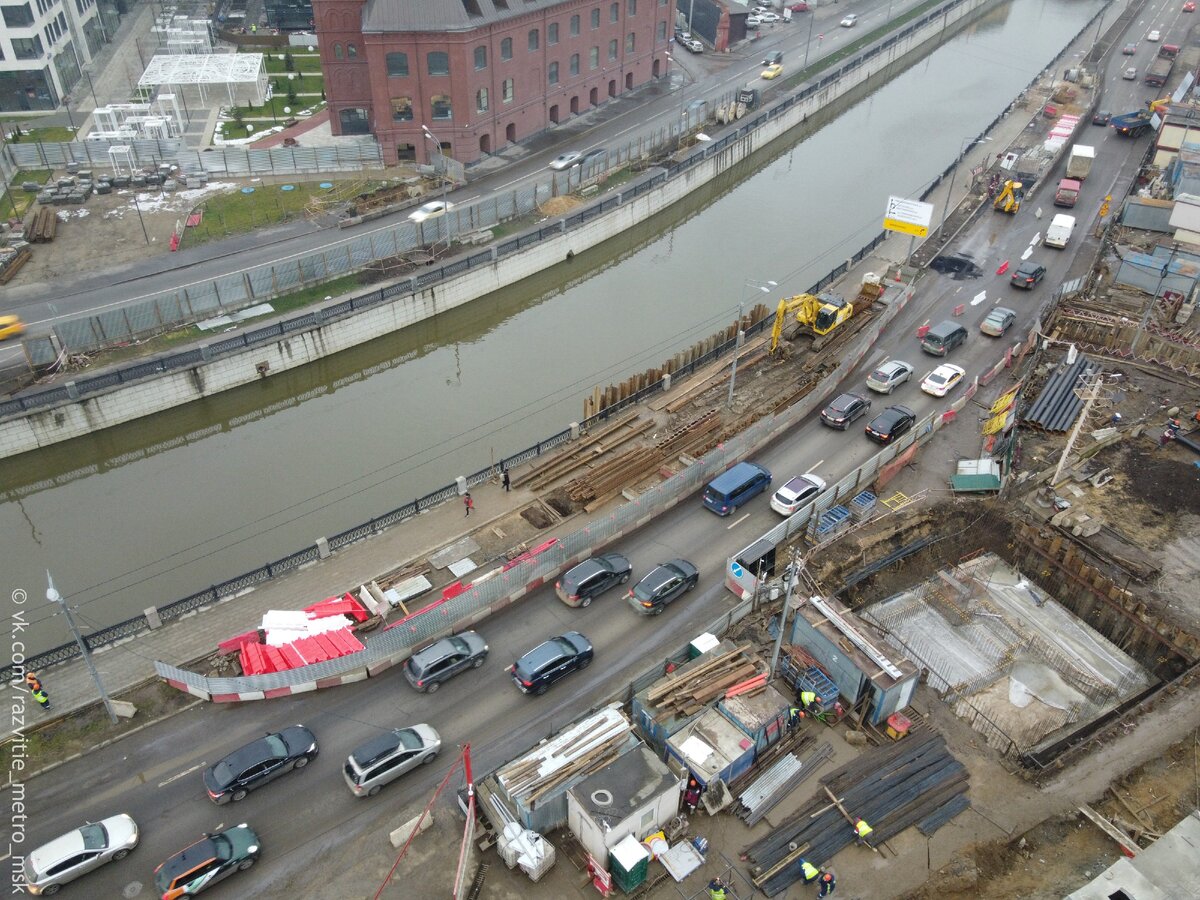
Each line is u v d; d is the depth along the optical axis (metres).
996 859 32.56
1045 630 43.38
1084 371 59.19
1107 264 75.06
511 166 93.38
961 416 57.22
